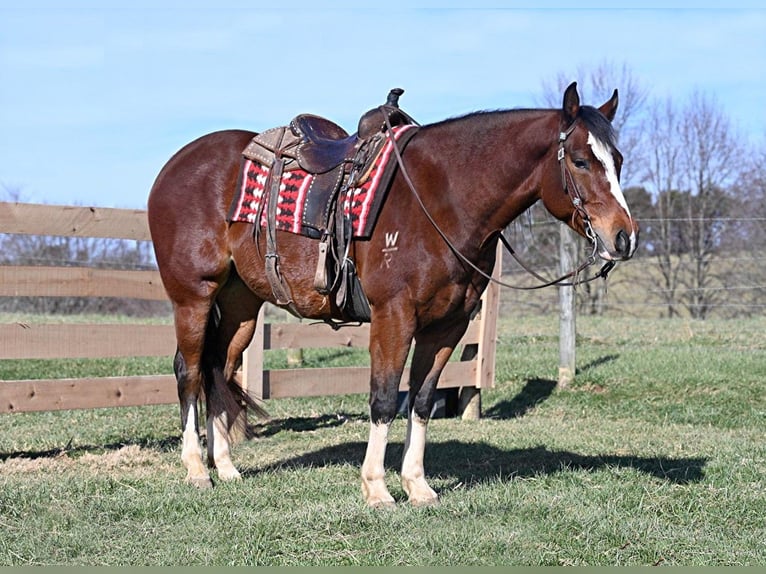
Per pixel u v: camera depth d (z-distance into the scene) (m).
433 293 4.65
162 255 5.54
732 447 6.68
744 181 23.52
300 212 4.97
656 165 24.80
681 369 10.08
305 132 5.26
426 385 4.99
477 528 4.43
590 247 4.61
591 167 4.40
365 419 8.37
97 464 6.13
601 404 9.02
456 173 4.65
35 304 18.72
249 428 6.04
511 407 9.10
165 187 5.55
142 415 8.20
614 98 4.77
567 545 4.25
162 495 5.04
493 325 8.59
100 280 6.79
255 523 4.52
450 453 6.53
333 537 4.33
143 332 6.91
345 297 4.91
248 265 5.29
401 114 5.07
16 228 6.34
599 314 21.78
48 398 6.50
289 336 7.88
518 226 6.39
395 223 4.67
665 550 4.20
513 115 4.70
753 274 22.39
